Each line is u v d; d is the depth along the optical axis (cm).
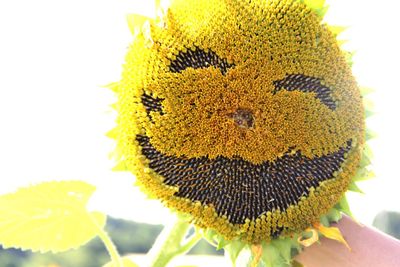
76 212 68
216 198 61
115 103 62
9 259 325
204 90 59
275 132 59
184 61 60
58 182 66
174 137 60
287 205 61
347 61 62
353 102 61
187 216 63
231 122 59
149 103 60
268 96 59
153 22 61
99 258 342
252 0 59
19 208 67
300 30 60
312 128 60
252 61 59
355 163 62
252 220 62
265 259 63
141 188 62
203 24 59
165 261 67
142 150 61
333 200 62
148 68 60
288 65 59
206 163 61
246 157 60
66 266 331
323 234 63
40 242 70
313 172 61
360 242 64
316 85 60
